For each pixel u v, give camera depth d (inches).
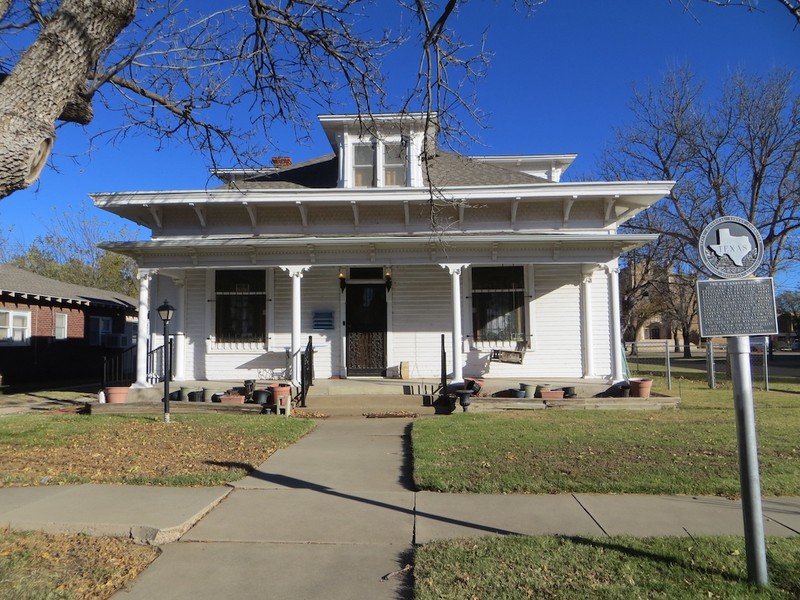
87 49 182.9
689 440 321.4
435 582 150.4
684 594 141.0
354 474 268.4
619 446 306.8
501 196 518.9
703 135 891.4
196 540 186.2
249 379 550.9
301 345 535.8
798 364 1332.4
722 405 482.9
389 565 166.4
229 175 565.6
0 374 805.9
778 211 847.7
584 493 232.1
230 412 454.3
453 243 489.7
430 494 234.2
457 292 505.4
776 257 885.2
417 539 184.4
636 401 465.4
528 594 143.1
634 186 513.0
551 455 287.9
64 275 1609.3
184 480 249.1
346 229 551.2
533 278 552.1
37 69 171.6
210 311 558.9
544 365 547.5
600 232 540.4
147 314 520.1
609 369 543.2
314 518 206.5
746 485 148.5
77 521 194.4
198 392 485.7
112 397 478.3
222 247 500.4
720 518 200.5
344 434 367.9
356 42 284.2
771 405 495.5
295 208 548.4
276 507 219.0
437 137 270.5
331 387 498.3
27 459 290.4
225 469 271.1
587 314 537.0
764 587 143.6
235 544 183.0
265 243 495.8
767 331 151.6
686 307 1577.3
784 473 254.5
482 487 237.1
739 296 153.6
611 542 176.4
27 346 861.8
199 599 146.1
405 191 517.7
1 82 185.9
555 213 545.0
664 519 199.9
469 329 552.4
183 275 560.1
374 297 564.7
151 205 530.9
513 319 553.6
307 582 155.7
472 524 197.6
